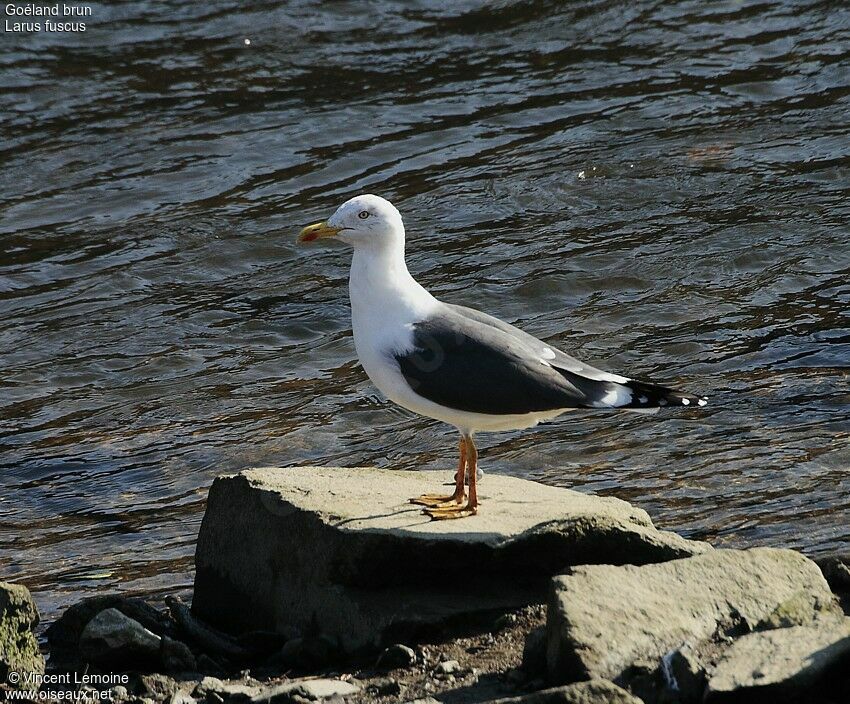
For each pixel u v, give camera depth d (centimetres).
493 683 812
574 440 1341
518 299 1659
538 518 952
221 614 1009
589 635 777
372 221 1006
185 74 2288
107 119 2153
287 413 1430
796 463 1255
